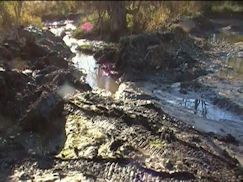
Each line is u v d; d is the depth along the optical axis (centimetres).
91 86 1762
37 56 1922
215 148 1206
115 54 2077
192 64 1958
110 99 1522
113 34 2533
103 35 2594
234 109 1483
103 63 2073
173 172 1066
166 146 1181
